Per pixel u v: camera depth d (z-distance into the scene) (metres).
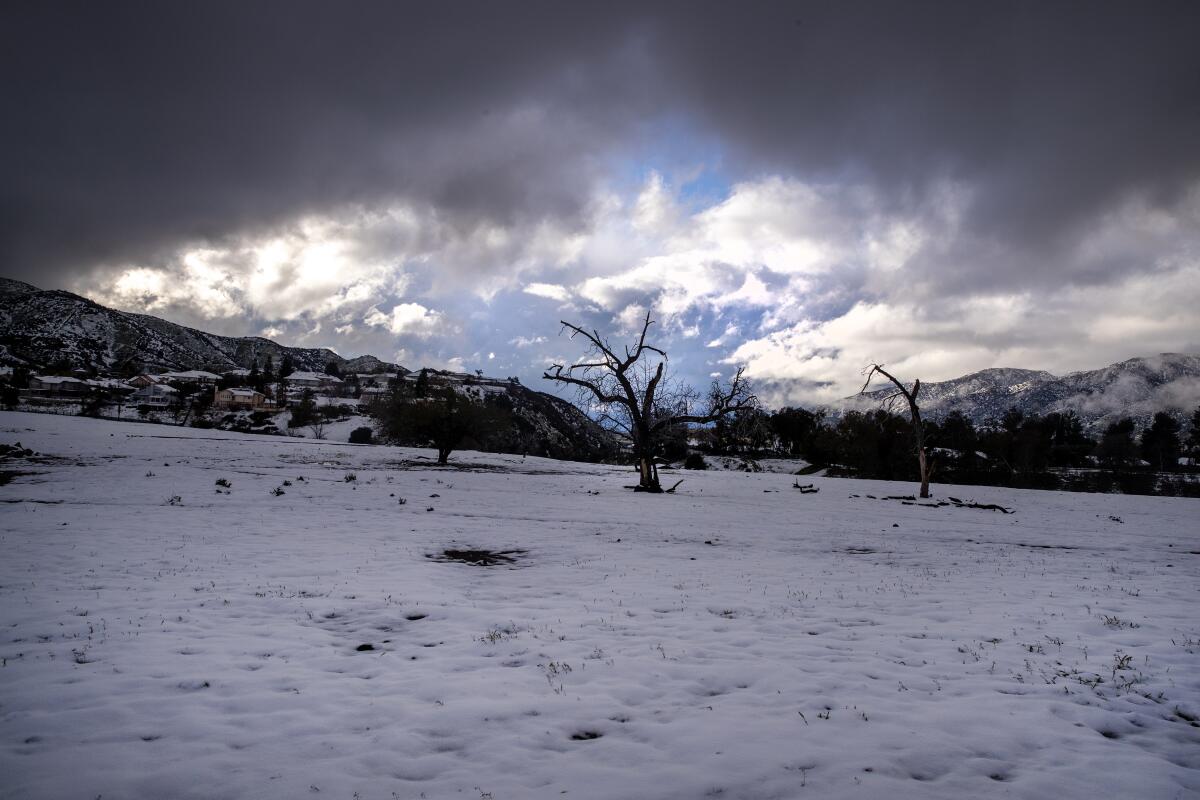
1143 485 57.94
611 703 5.94
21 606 8.63
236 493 23.14
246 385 143.38
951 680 6.70
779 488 40.19
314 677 6.49
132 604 8.89
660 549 15.50
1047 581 12.37
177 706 5.68
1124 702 6.15
